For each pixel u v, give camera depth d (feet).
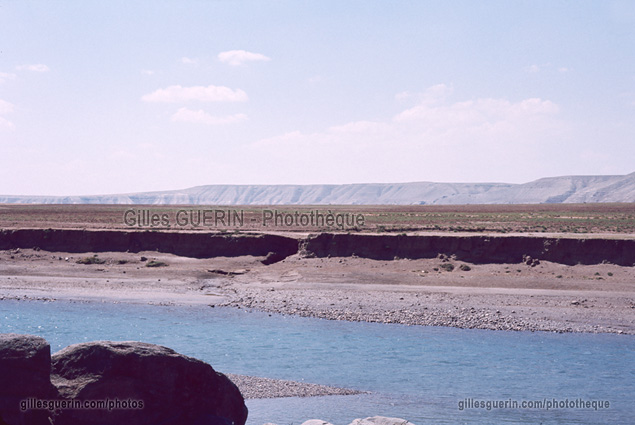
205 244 215.51
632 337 116.16
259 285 179.11
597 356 100.78
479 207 602.03
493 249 197.06
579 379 87.40
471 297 157.69
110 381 49.44
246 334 116.06
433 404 75.97
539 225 289.33
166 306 148.05
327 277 185.98
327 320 131.64
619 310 141.90
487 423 67.87
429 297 158.20
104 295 162.30
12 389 45.62
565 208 514.27
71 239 222.28
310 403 76.02
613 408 74.59
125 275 190.60
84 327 121.19
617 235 219.82
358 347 106.11
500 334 118.21
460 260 197.16
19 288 169.99
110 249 219.20
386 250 205.05
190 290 172.24
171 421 51.08
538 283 172.96
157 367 51.11
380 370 91.30
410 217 360.48
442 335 116.98
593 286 169.17
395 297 158.51
